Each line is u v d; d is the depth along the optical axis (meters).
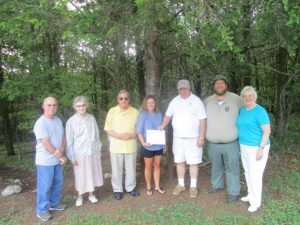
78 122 5.44
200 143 5.58
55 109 5.13
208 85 8.08
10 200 6.11
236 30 5.80
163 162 7.40
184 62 7.59
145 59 7.11
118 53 6.73
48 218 5.17
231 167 5.48
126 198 5.87
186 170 7.13
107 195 6.08
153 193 6.02
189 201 5.64
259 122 4.91
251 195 5.20
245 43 6.46
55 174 5.32
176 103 5.64
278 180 6.51
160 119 5.78
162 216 5.13
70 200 5.95
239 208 5.32
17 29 5.49
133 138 5.77
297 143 9.86
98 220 5.07
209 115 5.49
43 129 4.98
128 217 5.13
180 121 5.59
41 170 5.09
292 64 9.98
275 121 10.48
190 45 5.32
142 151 5.81
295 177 6.71
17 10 5.35
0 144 14.88
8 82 8.73
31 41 6.98
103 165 8.48
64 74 8.98
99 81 9.86
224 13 4.73
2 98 9.52
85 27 4.93
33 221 5.19
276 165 7.78
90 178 5.57
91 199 5.74
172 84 7.99
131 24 5.20
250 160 5.05
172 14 4.95
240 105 5.40
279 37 5.73
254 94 4.98
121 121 5.70
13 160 10.49
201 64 7.02
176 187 5.97
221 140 5.41
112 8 5.18
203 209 5.35
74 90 9.00
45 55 9.13
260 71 10.48
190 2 4.34
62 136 5.28
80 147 5.46
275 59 10.19
